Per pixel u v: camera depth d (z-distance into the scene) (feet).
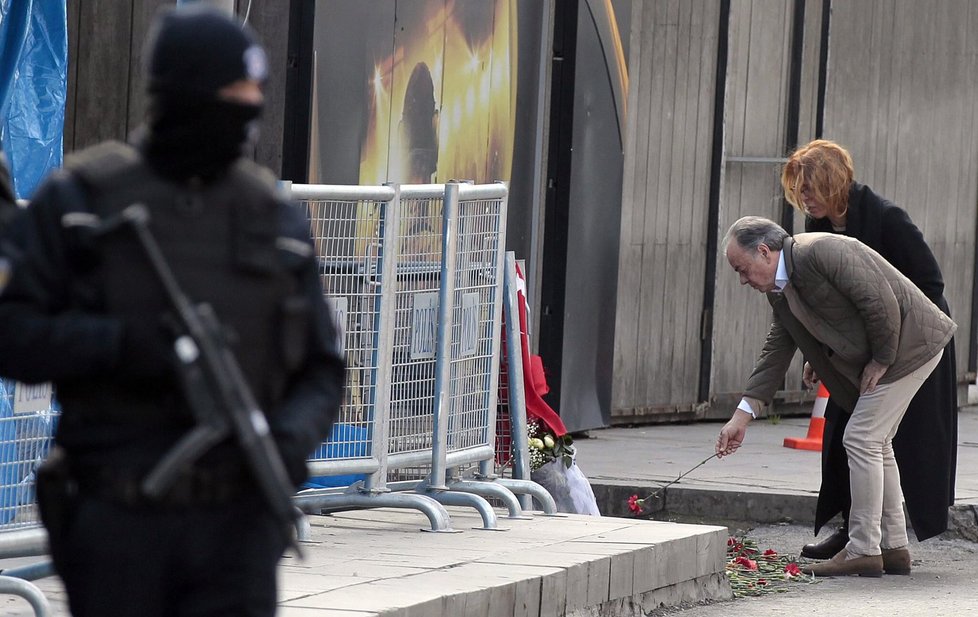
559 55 97.66
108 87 74.90
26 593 43.16
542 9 94.12
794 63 120.06
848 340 65.41
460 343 63.67
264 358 25.90
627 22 101.71
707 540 62.64
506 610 50.52
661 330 112.57
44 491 25.54
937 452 68.80
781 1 118.83
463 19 87.81
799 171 68.64
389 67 82.94
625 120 102.12
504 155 92.27
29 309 25.03
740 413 69.51
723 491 81.61
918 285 68.54
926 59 134.00
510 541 58.90
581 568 54.44
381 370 59.62
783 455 98.32
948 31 136.36
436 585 49.52
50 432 45.70
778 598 63.16
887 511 68.85
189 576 25.53
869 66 127.24
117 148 25.90
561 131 97.96
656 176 110.93
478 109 89.56
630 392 110.63
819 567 68.54
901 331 65.77
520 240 94.48
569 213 98.32
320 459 58.44
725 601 62.59
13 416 44.52
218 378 24.71
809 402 124.36
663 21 110.11
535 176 94.94
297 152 78.54
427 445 62.90
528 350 70.85
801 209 69.77
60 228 25.18
